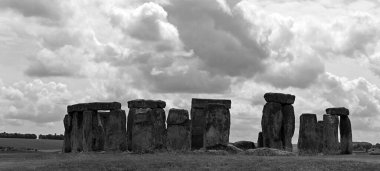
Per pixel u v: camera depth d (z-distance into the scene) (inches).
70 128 2080.5
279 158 1380.4
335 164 1259.2
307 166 1231.5
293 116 1855.3
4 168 1309.1
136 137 1780.3
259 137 1920.5
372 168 1212.5
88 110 1972.2
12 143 3713.1
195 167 1234.6
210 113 1727.4
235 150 1681.8
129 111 1941.4
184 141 1820.9
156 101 1849.2
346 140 2020.2
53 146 3577.8
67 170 1243.8
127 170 1231.5
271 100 1829.5
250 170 1187.9
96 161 1350.9
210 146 1707.7
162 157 1417.3
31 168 1289.4
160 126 1824.6
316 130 1891.0
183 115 1835.6
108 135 1891.0
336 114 2004.2
